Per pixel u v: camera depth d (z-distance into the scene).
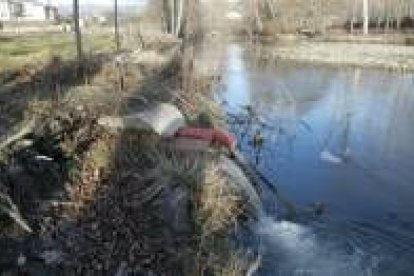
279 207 14.94
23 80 18.14
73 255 10.15
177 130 15.16
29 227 10.13
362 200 16.02
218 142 15.55
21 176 11.09
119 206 11.70
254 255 11.90
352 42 70.56
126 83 18.88
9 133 11.92
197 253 10.85
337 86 37.66
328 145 21.72
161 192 12.20
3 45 32.31
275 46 68.94
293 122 25.33
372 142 22.58
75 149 13.00
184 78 23.55
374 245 13.12
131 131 14.35
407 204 15.85
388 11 80.12
